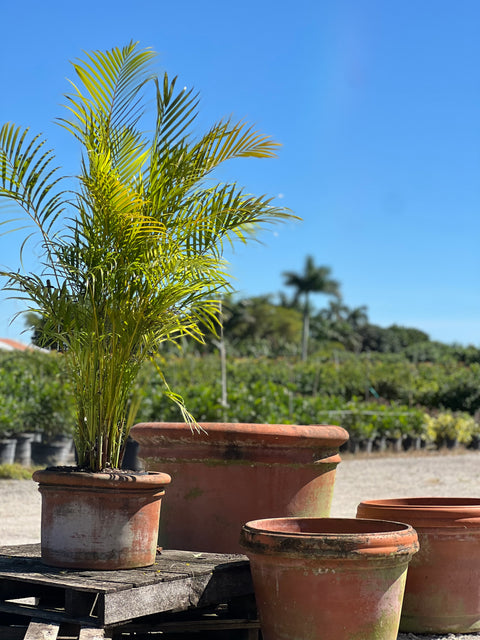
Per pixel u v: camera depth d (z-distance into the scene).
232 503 4.30
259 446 4.28
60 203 3.91
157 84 3.93
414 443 18.27
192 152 3.93
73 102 3.90
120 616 3.15
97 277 3.88
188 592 3.47
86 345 3.83
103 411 3.81
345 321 72.38
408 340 74.62
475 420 21.66
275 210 3.92
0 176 3.79
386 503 4.54
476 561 4.07
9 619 3.91
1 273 3.77
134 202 3.73
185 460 4.39
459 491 10.93
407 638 4.01
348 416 17.08
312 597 3.32
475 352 48.91
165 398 14.82
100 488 3.59
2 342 23.27
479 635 4.07
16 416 13.12
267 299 62.81
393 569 3.41
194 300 4.02
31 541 6.82
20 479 11.90
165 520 4.46
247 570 3.79
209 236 4.01
